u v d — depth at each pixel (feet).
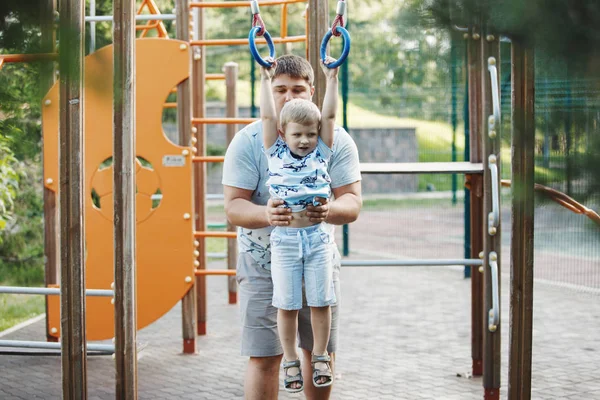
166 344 22.08
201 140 24.07
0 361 20.01
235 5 21.57
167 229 19.90
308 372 12.16
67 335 11.07
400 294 30.48
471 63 5.77
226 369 19.27
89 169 19.85
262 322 11.78
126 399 11.21
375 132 63.52
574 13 4.15
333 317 11.76
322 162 10.89
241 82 71.87
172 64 19.83
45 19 4.65
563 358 20.10
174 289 19.95
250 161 11.57
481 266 17.37
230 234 20.43
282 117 10.69
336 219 11.22
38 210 35.70
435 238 48.08
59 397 16.87
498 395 15.70
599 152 4.16
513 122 5.03
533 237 10.57
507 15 4.29
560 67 4.42
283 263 11.05
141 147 19.86
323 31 14.67
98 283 19.90
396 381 18.04
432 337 22.81
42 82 4.74
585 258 37.63
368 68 55.52
